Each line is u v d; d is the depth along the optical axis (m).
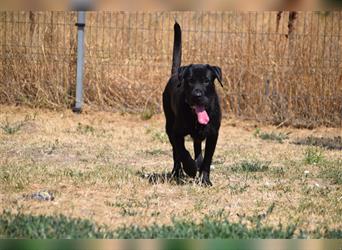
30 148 12.05
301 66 15.94
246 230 7.00
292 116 15.97
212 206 8.31
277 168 10.94
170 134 10.42
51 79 16.31
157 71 16.38
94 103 16.30
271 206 8.16
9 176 9.32
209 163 9.59
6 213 7.32
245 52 16.08
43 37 16.31
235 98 16.12
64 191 8.77
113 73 16.31
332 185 9.91
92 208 7.97
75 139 13.19
